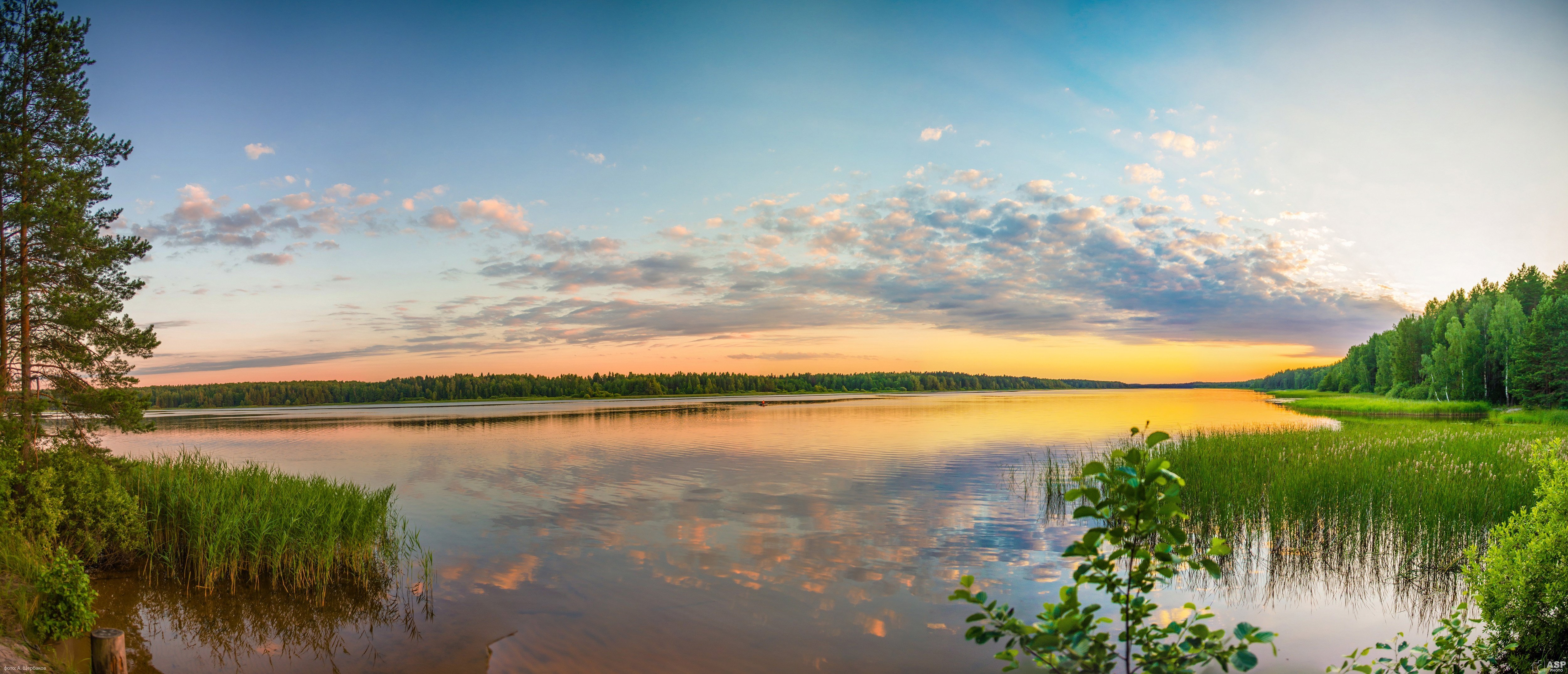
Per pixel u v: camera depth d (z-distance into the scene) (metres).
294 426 69.31
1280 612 12.29
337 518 14.70
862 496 23.80
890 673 10.08
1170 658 3.88
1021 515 20.39
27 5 18.62
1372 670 7.77
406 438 51.12
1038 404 111.44
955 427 56.97
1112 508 4.07
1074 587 4.04
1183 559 4.01
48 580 10.29
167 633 11.81
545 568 15.24
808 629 11.70
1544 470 8.27
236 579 14.48
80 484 15.45
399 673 10.22
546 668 10.34
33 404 16.83
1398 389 95.81
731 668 10.25
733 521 19.84
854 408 97.88
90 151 19.25
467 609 12.77
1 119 17.92
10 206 17.05
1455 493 15.59
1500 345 76.06
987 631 4.00
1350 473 18.41
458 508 22.08
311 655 10.88
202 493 15.86
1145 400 137.62
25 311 17.52
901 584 13.96
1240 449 24.06
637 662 10.51
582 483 27.31
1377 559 15.02
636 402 148.12
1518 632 7.73
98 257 18.45
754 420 69.44
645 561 15.68
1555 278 92.69
